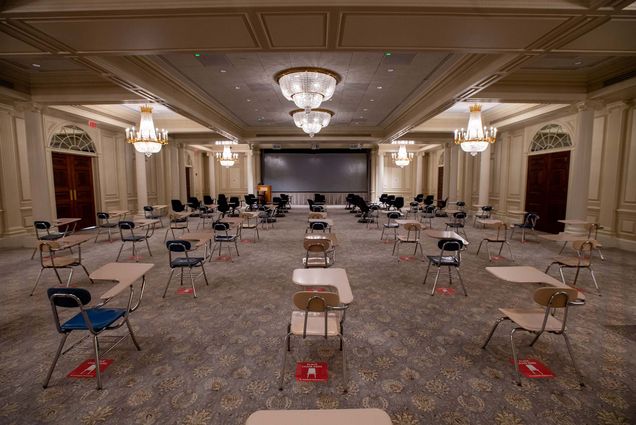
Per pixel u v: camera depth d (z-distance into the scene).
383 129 12.65
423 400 2.39
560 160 8.96
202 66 5.84
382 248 7.39
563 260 4.76
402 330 3.44
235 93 7.64
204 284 4.90
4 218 7.45
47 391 2.48
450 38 3.75
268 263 6.09
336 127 12.39
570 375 2.67
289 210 16.52
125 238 6.42
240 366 2.80
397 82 6.76
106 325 2.60
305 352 3.01
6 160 7.45
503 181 11.24
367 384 2.56
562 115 8.66
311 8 3.07
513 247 7.45
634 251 6.82
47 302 4.22
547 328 2.62
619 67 6.00
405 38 3.74
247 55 5.34
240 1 3.02
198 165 19.05
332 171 20.17
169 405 2.33
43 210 7.32
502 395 2.44
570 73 6.46
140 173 11.21
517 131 10.62
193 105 7.89
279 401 2.37
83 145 9.77
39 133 7.14
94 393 2.46
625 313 3.84
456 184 13.58
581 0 3.08
